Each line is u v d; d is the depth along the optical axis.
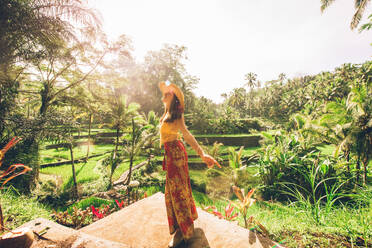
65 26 8.36
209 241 1.49
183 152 1.51
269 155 12.48
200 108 45.28
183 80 44.28
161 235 1.64
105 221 1.84
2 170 7.68
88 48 12.35
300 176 10.27
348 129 9.09
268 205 7.84
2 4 6.46
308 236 2.22
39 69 11.23
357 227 2.32
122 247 1.22
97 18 8.93
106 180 13.69
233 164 12.48
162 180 15.12
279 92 75.00
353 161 10.02
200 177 16.14
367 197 3.01
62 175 14.93
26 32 7.22
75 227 5.03
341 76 47.28
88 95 16.41
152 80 40.72
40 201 8.78
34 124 7.98
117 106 15.62
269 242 1.43
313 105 33.50
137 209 2.05
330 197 3.06
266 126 43.09
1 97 8.04
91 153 23.86
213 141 34.19
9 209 3.77
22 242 1.08
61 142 8.96
